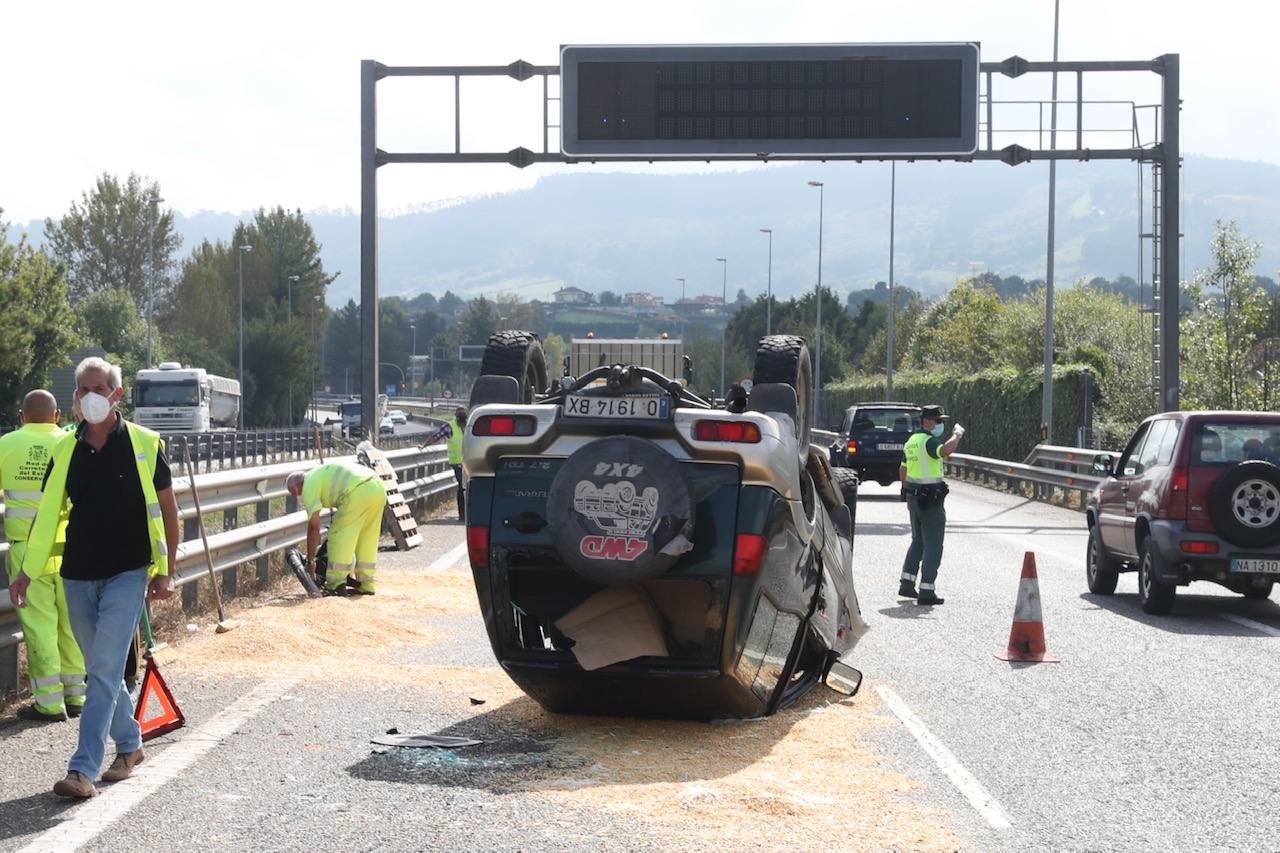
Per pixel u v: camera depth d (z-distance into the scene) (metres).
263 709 8.42
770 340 9.00
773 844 5.85
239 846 5.76
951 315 78.69
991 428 42.75
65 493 6.76
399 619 12.16
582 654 7.84
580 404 7.86
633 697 8.09
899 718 8.55
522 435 7.91
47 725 8.08
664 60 24.50
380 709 8.50
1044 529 23.17
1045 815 6.45
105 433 6.76
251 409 107.94
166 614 11.70
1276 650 11.34
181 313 110.06
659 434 7.79
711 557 7.66
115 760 6.90
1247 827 6.31
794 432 8.22
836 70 24.42
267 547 13.80
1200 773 7.29
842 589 9.91
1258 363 30.69
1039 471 30.78
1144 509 13.66
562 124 24.67
